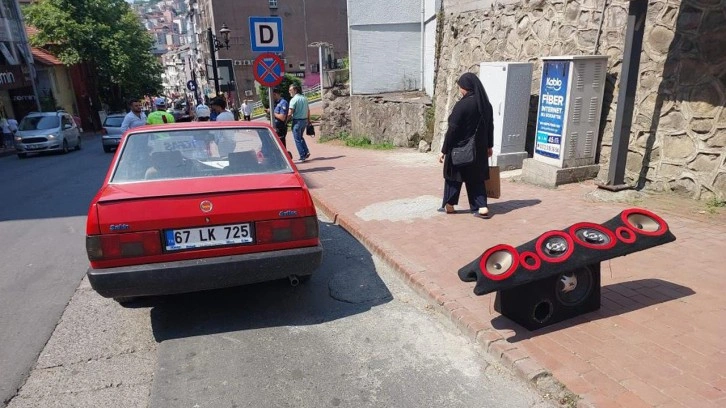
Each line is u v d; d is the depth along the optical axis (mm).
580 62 6895
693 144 5984
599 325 3533
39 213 8578
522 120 8586
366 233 5930
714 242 4805
